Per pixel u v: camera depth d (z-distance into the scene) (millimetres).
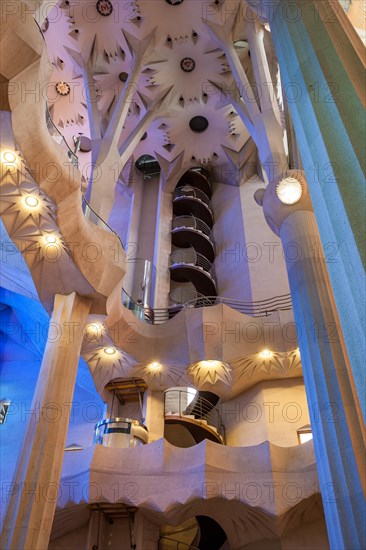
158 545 13625
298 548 12258
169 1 19141
